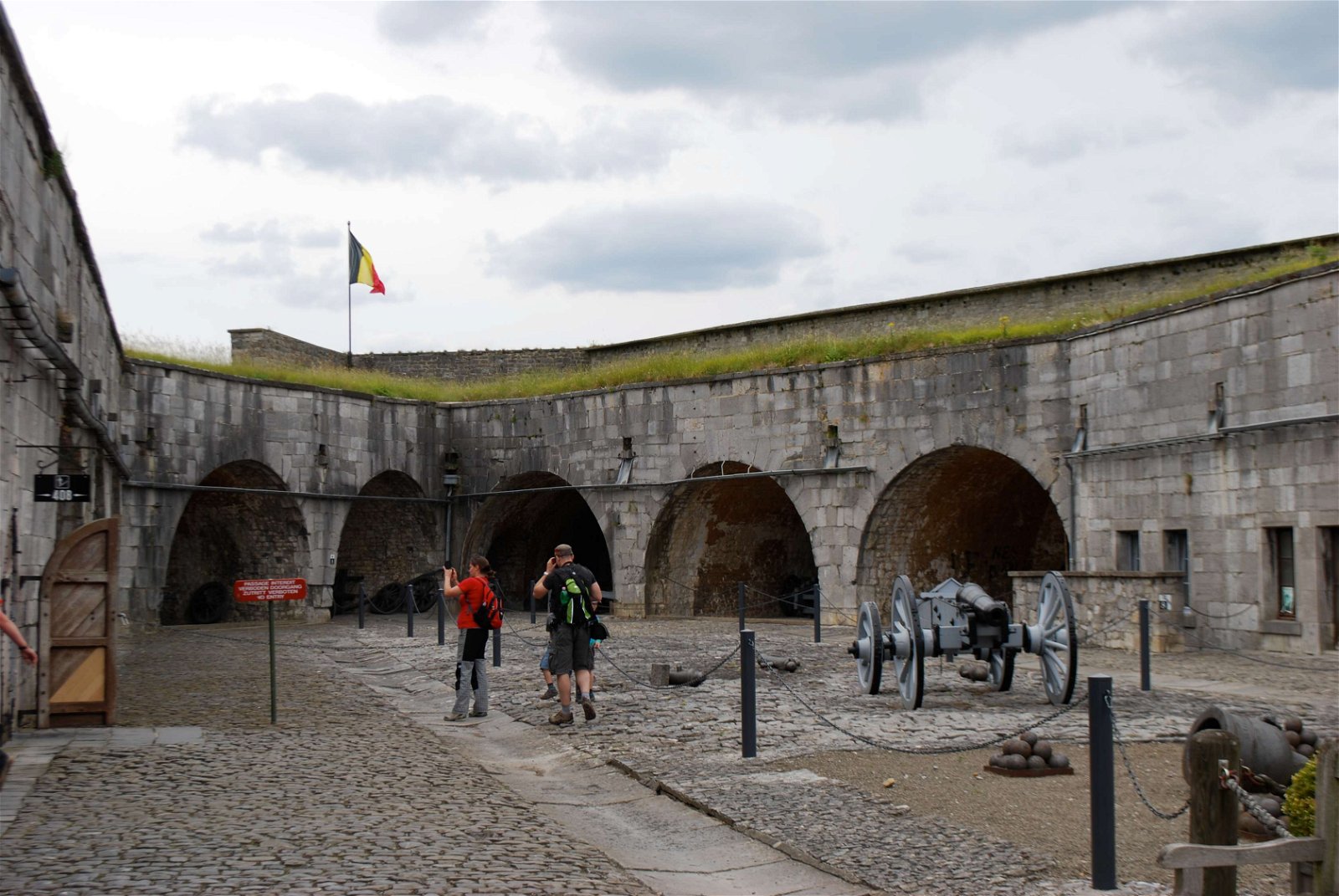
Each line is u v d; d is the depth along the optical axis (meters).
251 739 10.02
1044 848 6.66
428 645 20.17
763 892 6.05
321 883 5.66
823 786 8.20
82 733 10.20
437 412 30.69
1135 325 20.08
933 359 23.66
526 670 15.73
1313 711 11.41
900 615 12.13
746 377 26.23
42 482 11.44
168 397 25.16
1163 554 19.25
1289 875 6.20
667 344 33.12
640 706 12.10
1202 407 18.48
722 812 7.54
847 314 29.48
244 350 31.27
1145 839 6.82
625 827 7.46
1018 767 8.48
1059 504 21.81
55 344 11.12
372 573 31.33
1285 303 16.86
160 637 22.72
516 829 6.94
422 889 5.60
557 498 32.66
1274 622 16.94
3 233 10.00
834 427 24.88
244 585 11.07
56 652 10.56
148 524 24.70
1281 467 16.86
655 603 27.97
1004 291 26.89
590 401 28.75
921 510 24.91
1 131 9.80
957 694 12.80
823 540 24.94
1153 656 16.61
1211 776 5.43
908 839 6.85
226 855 6.14
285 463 27.38
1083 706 11.67
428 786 8.12
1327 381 16.09
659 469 27.47
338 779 8.28
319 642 21.50
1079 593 18.47
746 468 26.75
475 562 12.10
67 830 6.63
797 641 20.17
